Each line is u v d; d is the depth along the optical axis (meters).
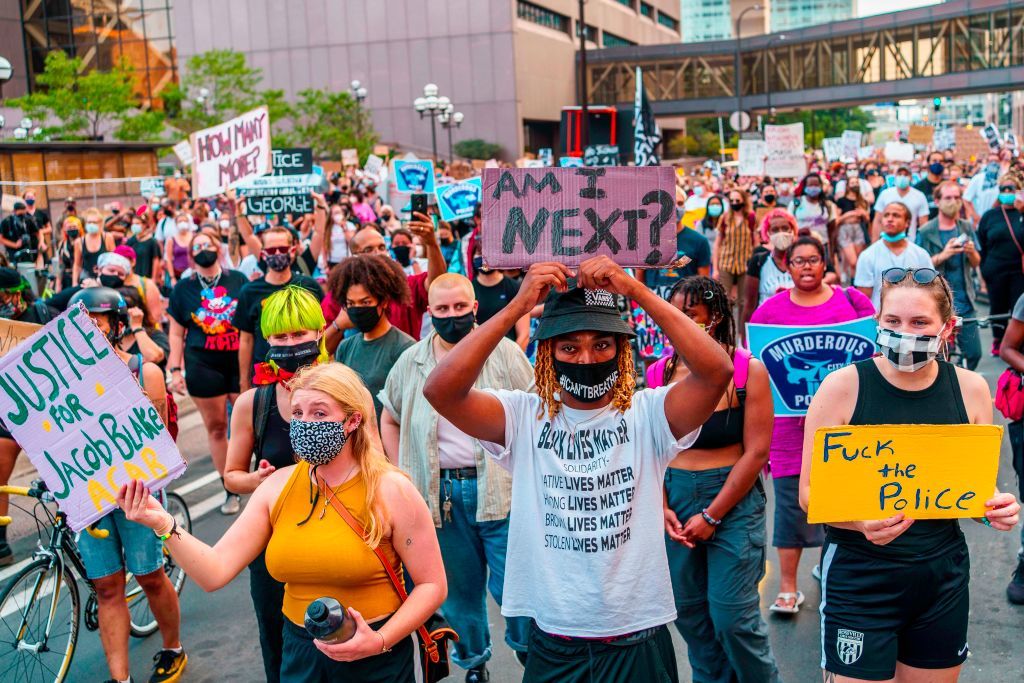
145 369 5.24
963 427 3.42
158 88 61.44
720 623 4.41
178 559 3.39
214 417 8.22
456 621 5.00
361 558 3.43
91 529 4.90
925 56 61.72
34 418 3.67
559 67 68.00
